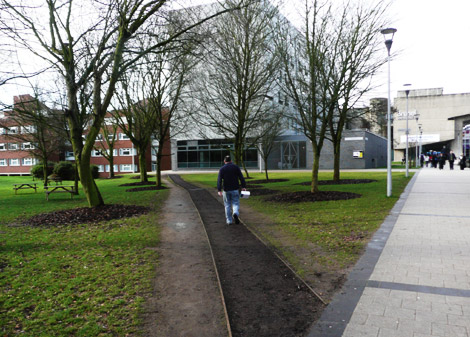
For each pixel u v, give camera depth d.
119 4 8.78
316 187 13.20
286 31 13.02
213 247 6.44
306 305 3.83
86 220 9.29
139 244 6.69
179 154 51.84
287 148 45.53
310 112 13.16
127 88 21.22
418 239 6.41
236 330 3.32
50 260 5.62
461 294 3.92
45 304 3.92
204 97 17.69
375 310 3.61
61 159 52.12
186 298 4.11
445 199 11.37
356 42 13.71
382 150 53.50
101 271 5.09
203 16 14.72
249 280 4.68
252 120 16.52
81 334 3.24
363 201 11.29
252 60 15.45
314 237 6.90
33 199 16.36
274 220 8.91
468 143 39.94
